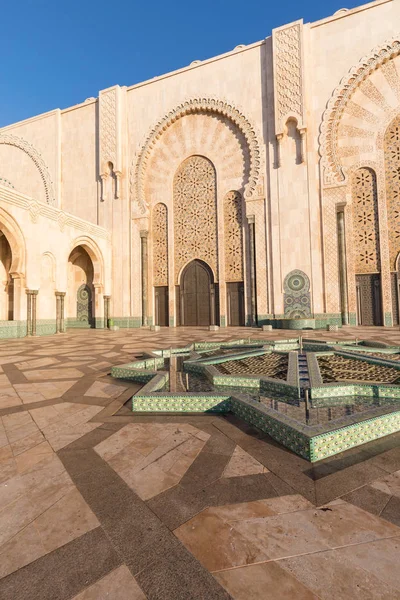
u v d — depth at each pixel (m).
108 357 5.20
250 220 12.10
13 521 1.17
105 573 0.93
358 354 4.23
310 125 11.35
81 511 1.22
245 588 0.87
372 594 0.83
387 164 10.83
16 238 9.56
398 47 10.32
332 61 11.16
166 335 9.20
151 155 14.12
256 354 4.64
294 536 1.06
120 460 1.63
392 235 10.72
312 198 11.25
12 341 8.25
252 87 12.25
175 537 1.07
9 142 16.36
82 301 14.74
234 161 12.76
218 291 12.82
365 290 11.02
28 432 2.03
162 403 2.42
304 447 1.62
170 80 13.61
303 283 11.27
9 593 0.86
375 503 1.23
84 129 15.08
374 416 1.87
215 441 1.85
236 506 1.23
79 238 12.28
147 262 13.76
